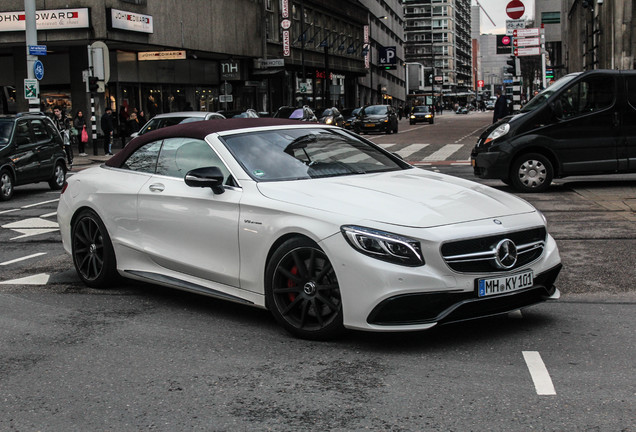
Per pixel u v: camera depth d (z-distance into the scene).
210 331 5.26
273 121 6.33
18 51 32.53
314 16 57.34
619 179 14.19
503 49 27.05
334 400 3.89
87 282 6.77
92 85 25.56
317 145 6.07
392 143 27.94
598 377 4.12
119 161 6.74
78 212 6.86
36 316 5.81
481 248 4.71
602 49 36.62
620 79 12.36
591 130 12.35
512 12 25.55
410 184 5.42
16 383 4.30
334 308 4.79
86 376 4.39
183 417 3.72
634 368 4.26
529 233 5.03
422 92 134.38
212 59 41.50
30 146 15.52
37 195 15.54
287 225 4.96
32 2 22.45
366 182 5.40
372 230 4.60
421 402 3.82
